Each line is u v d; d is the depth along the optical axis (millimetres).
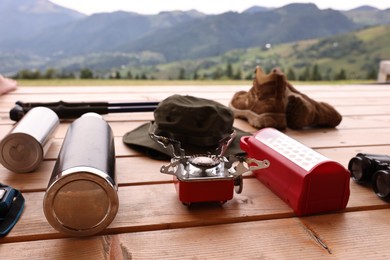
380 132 1808
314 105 1840
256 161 982
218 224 928
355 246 856
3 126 1668
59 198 791
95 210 812
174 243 843
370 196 1094
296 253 825
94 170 803
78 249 807
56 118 1327
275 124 1762
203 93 2639
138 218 929
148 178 1167
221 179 961
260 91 1807
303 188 947
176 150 1224
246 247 839
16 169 1146
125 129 1700
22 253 788
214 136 1391
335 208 994
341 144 1604
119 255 794
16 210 925
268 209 993
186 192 955
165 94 2572
